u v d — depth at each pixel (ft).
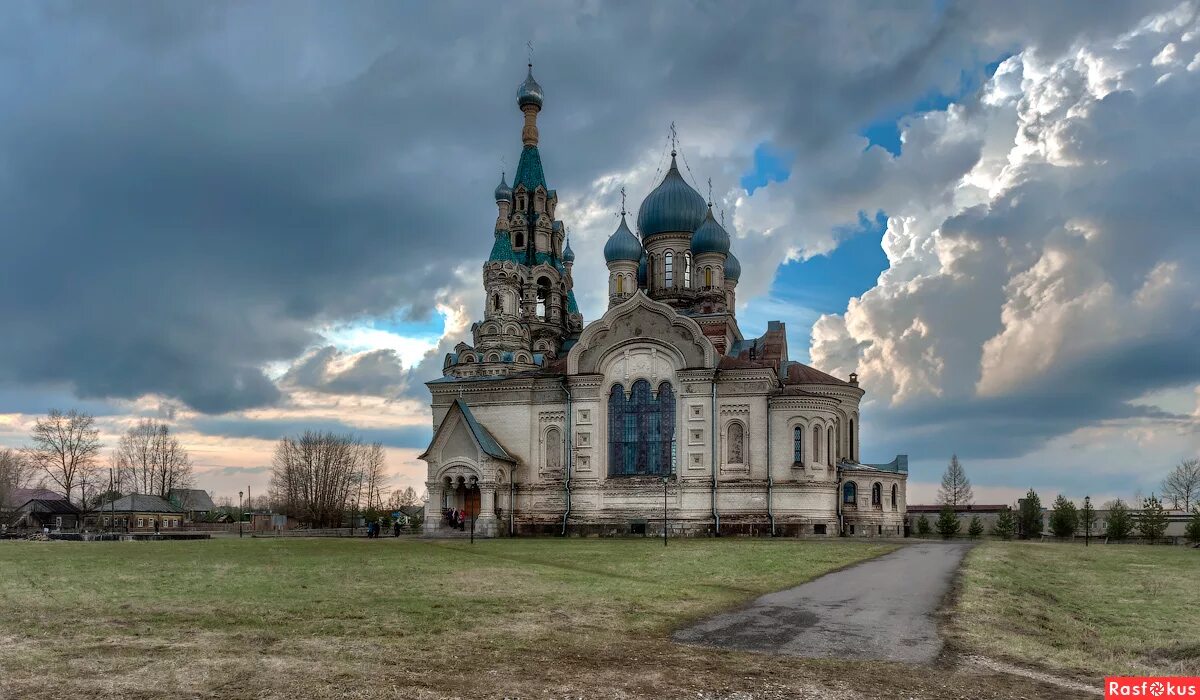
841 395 293.23
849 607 97.14
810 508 261.03
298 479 490.49
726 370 269.44
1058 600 113.50
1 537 311.68
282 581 116.26
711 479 265.95
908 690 61.82
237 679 59.93
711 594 106.11
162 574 125.59
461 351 326.44
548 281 355.77
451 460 278.46
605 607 93.61
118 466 537.65
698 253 323.78
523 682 60.80
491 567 139.74
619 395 280.10
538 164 368.07
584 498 276.62
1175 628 92.79
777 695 59.72
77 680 58.85
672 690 60.03
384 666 64.13
